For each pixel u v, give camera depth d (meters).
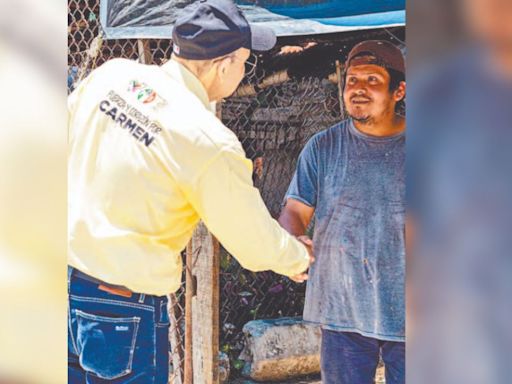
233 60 2.33
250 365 3.98
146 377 2.24
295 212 2.76
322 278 2.72
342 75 3.33
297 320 4.16
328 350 2.73
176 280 2.27
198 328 2.92
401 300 2.57
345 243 2.65
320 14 2.65
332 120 4.00
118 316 2.20
